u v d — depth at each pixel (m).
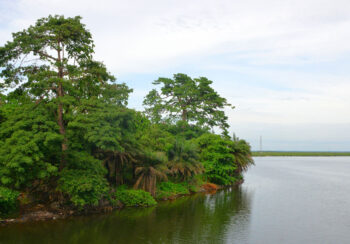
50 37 21.38
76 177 20.50
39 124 19.52
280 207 27.27
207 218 22.39
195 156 36.69
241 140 50.44
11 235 16.69
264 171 75.44
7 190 18.58
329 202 30.28
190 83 59.78
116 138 22.39
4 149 18.16
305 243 16.95
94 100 22.38
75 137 22.89
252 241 17.09
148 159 29.22
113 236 17.27
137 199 26.23
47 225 18.83
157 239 16.94
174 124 59.06
